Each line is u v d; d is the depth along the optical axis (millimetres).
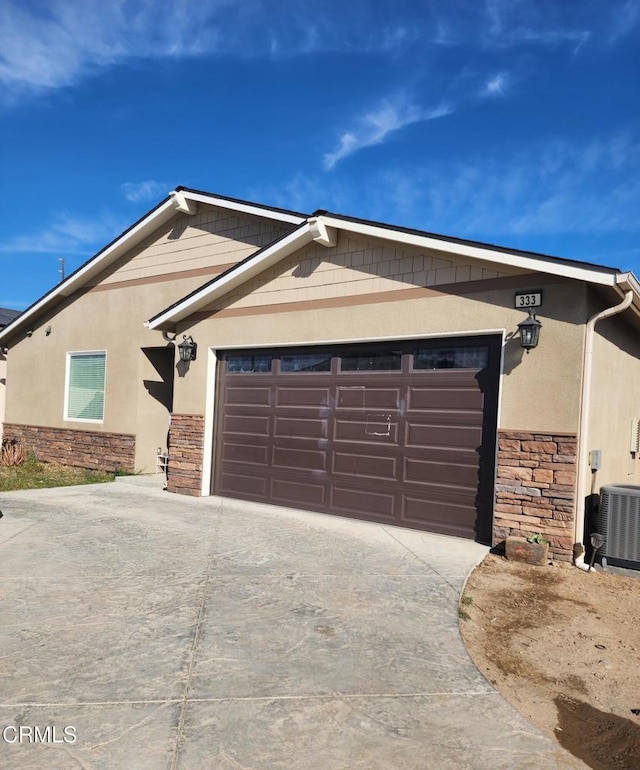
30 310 13836
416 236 6688
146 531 6707
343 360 7859
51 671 3238
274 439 8539
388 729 2785
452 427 6844
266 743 2621
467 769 2500
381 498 7395
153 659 3434
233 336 8891
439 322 6816
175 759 2469
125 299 12195
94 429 12516
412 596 4719
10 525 6844
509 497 6199
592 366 6109
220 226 10789
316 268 7992
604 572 5711
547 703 3254
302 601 4520
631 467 8336
